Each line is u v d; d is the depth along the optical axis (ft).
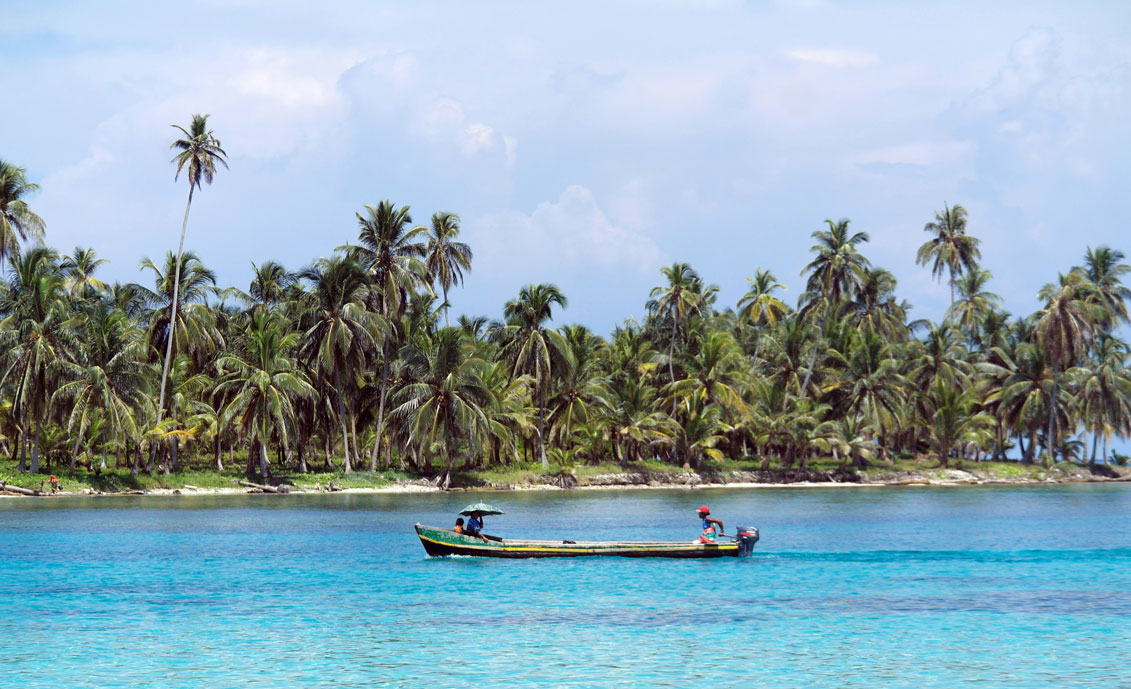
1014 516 230.68
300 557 150.30
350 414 339.16
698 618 103.35
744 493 321.73
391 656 86.99
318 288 306.35
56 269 317.83
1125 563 146.41
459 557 149.18
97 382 263.49
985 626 98.99
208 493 289.33
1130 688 77.05
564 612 106.63
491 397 309.42
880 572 136.77
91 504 246.88
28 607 109.81
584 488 339.57
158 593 118.73
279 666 83.76
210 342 313.12
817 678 80.02
